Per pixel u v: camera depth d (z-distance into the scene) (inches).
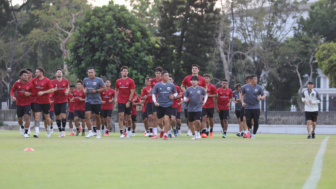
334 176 354.0
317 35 3294.8
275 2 3107.8
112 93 1109.1
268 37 3120.1
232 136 1181.7
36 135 953.5
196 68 898.7
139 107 2116.1
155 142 757.9
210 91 1002.7
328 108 1918.1
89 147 629.6
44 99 959.6
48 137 976.9
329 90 3914.9
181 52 2209.6
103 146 650.2
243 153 538.3
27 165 419.2
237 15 3132.4
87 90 933.8
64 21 2834.6
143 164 425.7
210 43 2213.3
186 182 323.0
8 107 2401.6
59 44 3093.0
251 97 976.9
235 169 390.6
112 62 1940.2
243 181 326.6
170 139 883.4
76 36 1903.3
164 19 2158.0
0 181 330.0
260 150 585.9
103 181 328.5
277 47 3147.1
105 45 1871.3
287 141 848.9
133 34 1982.0
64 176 351.9
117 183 319.6
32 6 3179.1
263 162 443.5
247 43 3110.2
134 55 1941.4
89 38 1915.6
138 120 1983.3
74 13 2906.0
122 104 952.9
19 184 317.1
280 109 1946.4
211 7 2156.7
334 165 426.3
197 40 2135.8
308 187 302.0
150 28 2952.8
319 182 324.2
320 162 447.8
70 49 1924.2
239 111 1203.9
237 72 3100.4
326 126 1787.6
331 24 3270.2
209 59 2578.7
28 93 934.4
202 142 765.9
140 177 346.3
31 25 3161.9
